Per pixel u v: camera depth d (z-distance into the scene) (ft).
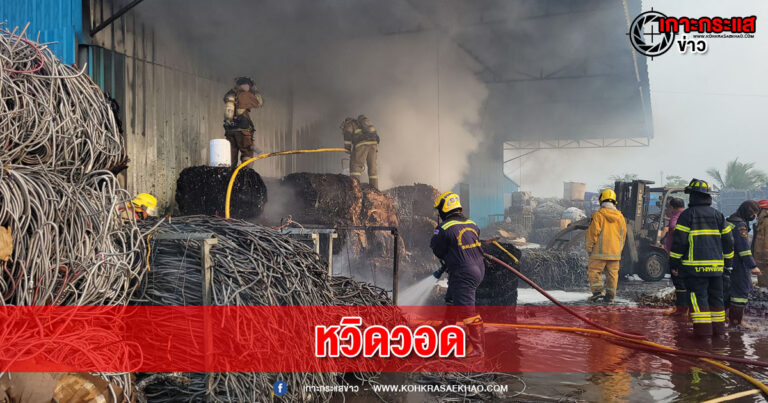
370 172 36.65
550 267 34.45
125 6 28.35
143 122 31.53
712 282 19.70
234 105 27.40
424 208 38.50
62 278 8.92
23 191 8.48
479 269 16.21
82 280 9.12
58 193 9.30
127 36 30.32
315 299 11.88
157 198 32.63
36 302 8.25
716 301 19.60
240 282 9.95
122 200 10.32
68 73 10.66
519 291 32.42
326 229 17.83
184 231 10.64
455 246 16.14
